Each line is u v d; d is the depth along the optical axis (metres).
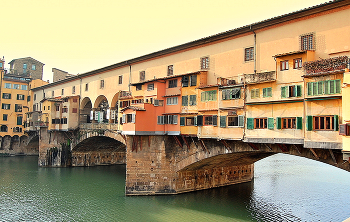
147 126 33.16
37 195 36.38
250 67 27.48
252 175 46.00
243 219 27.75
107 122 48.78
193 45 32.78
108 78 47.56
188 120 31.53
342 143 19.52
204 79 30.94
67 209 30.78
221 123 27.80
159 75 37.34
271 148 25.66
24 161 66.56
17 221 27.55
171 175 34.22
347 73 18.91
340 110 20.02
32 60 82.25
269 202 33.00
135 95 37.69
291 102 22.78
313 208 30.84
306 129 21.42
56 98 60.88
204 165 35.25
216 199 33.78
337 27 22.25
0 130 73.94
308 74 21.22
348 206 31.44
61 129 55.97
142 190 33.97
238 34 28.61
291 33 24.83
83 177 47.91
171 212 29.41
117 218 27.98
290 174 51.47
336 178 47.44
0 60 75.06
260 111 24.83
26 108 76.94
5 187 40.53
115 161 63.16
